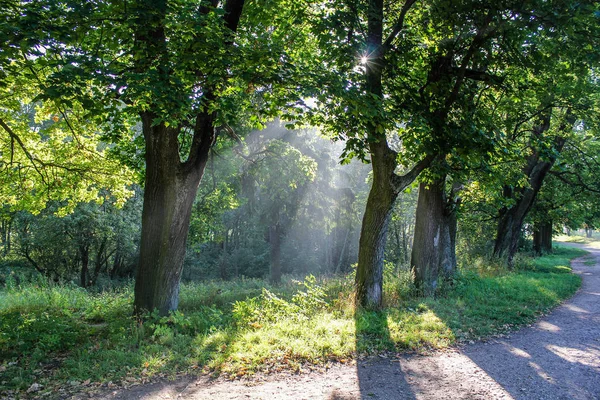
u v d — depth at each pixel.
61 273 30.16
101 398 4.97
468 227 28.84
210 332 7.69
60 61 5.85
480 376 5.93
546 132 18.70
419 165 10.34
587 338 8.23
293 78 7.37
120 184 13.48
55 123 11.38
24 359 6.11
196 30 6.59
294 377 5.74
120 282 32.41
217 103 7.66
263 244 38.00
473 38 9.34
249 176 19.75
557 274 20.06
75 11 5.78
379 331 7.94
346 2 9.20
